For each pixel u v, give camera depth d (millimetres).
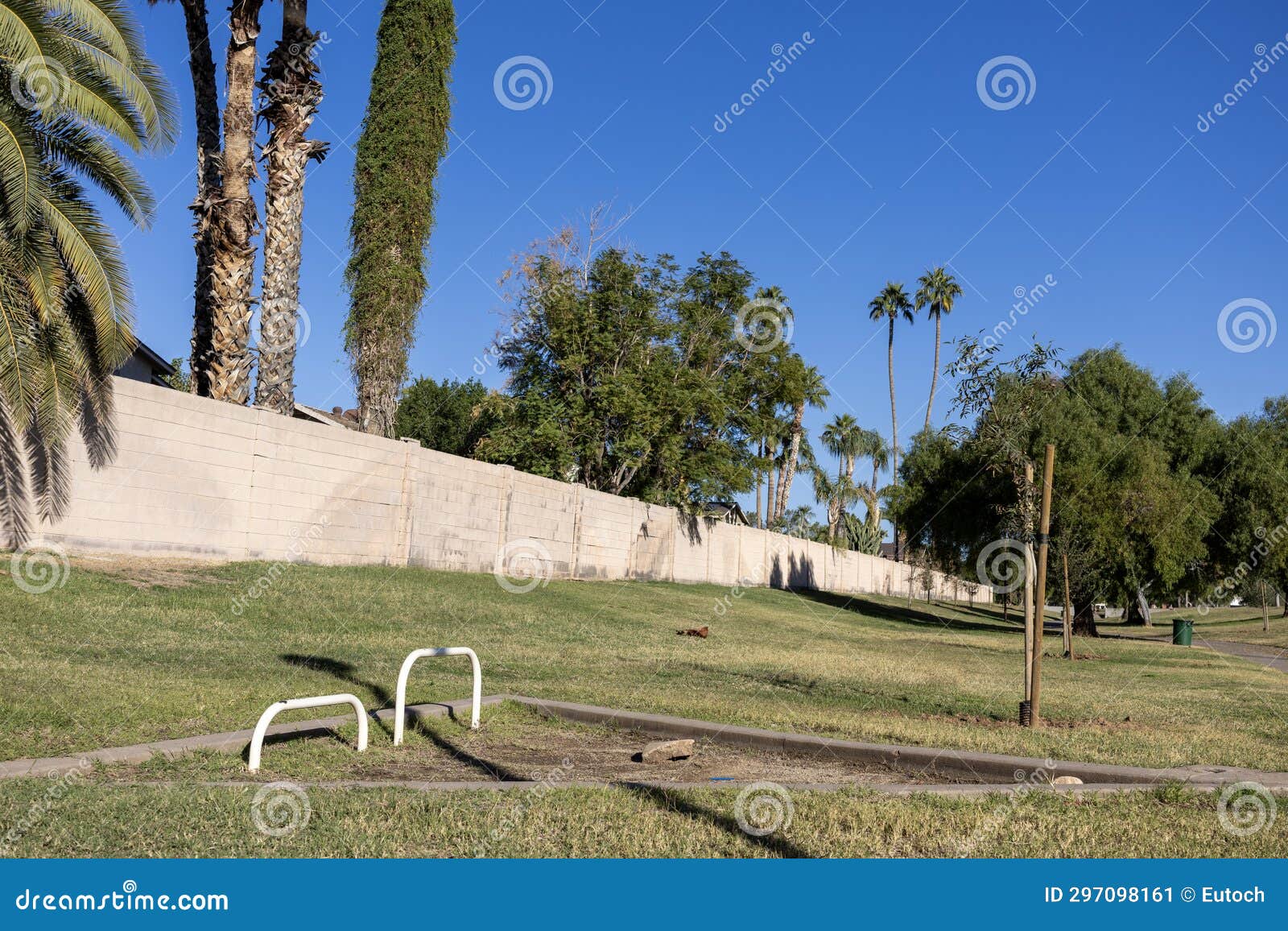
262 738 7613
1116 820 7086
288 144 21016
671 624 25750
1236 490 39500
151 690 10008
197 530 18234
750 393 42906
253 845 5727
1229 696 16828
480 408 36594
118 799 6328
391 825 6184
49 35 14039
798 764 9234
